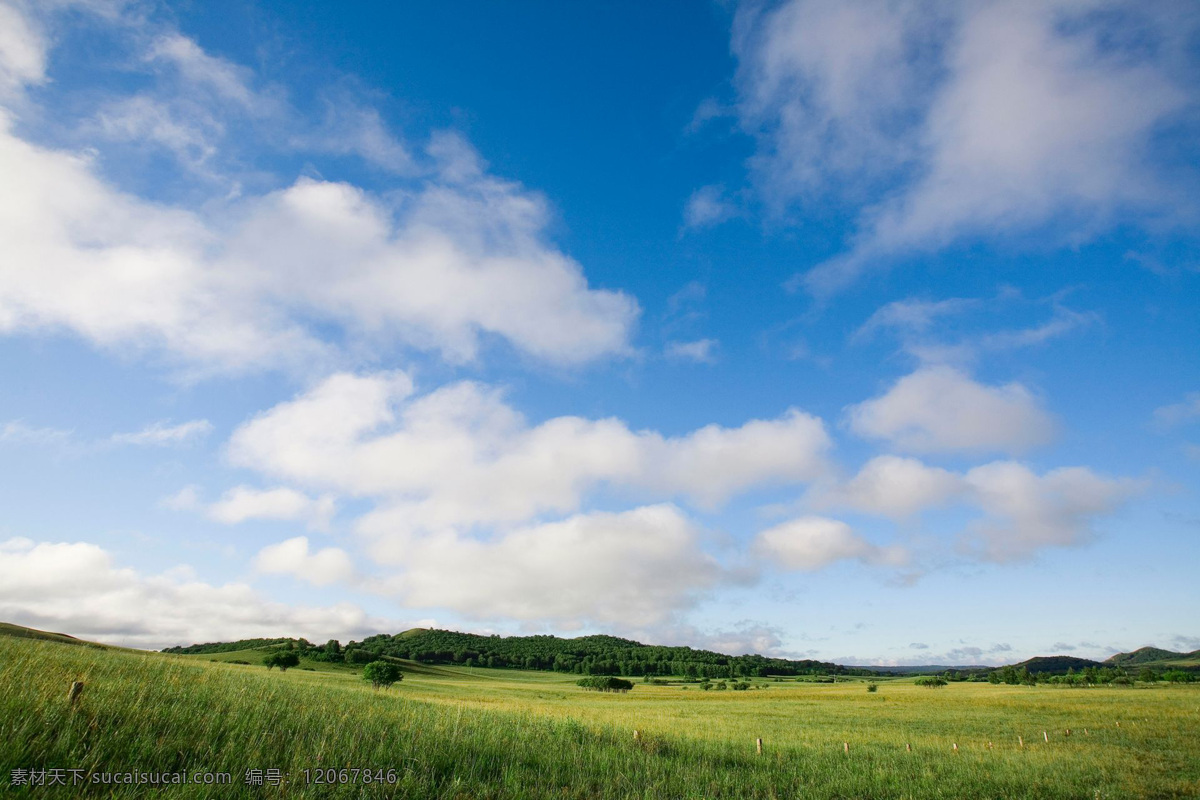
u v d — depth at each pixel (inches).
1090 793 642.8
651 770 577.9
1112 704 2261.3
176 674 663.1
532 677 6555.1
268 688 700.0
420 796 389.4
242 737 425.1
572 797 458.9
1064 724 1587.1
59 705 388.5
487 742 571.8
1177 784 697.6
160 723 421.7
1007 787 656.4
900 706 2460.6
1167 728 1396.4
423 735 537.6
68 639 1533.0
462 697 2190.0
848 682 6781.5
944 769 761.6
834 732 1320.1
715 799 517.3
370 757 449.4
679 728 1074.1
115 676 574.2
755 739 962.1
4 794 280.4
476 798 417.4
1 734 325.1
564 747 633.0
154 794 308.2
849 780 640.4
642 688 5447.8
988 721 1707.7
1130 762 853.8
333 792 367.9
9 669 457.4
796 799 543.8
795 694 3932.1
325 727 498.3
